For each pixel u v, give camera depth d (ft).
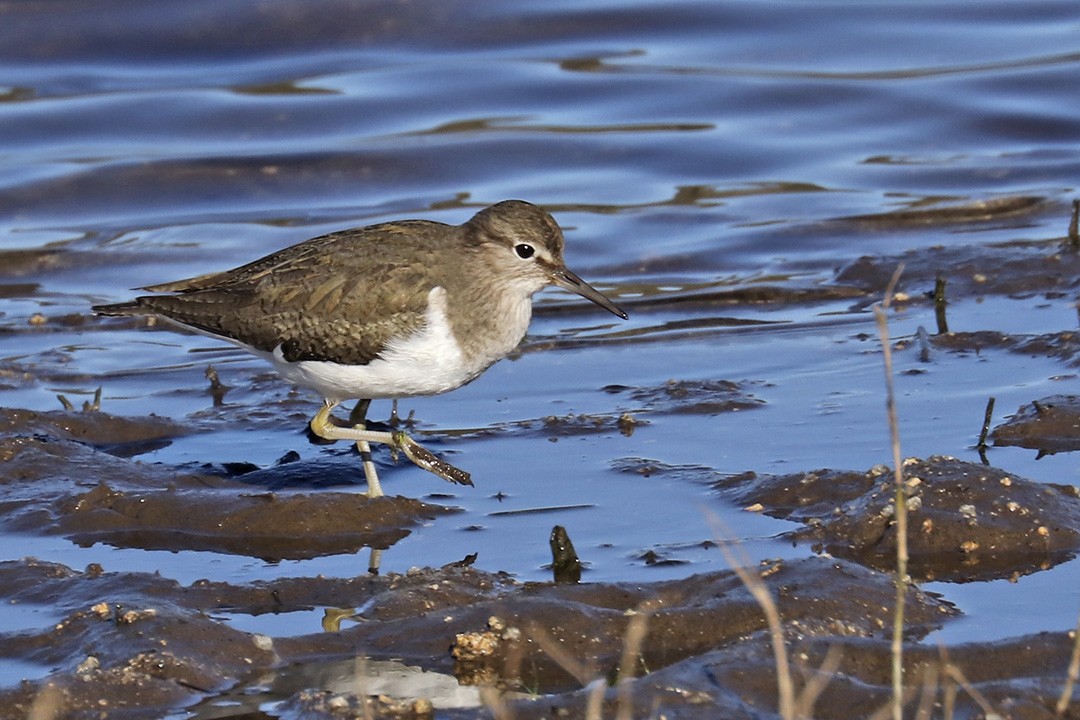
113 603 35.42
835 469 42.52
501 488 43.39
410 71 77.15
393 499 42.04
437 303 41.81
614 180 70.18
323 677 32.81
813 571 35.45
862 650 31.94
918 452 44.01
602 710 30.09
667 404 48.91
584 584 35.96
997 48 79.25
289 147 71.56
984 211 66.54
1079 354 50.42
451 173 70.74
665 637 33.76
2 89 74.90
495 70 77.15
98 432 47.70
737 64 78.54
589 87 76.18
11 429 46.93
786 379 50.96
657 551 38.68
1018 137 73.10
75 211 67.92
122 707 31.30
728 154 71.77
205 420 49.32
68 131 72.33
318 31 79.15
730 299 59.41
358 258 42.42
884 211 66.80
